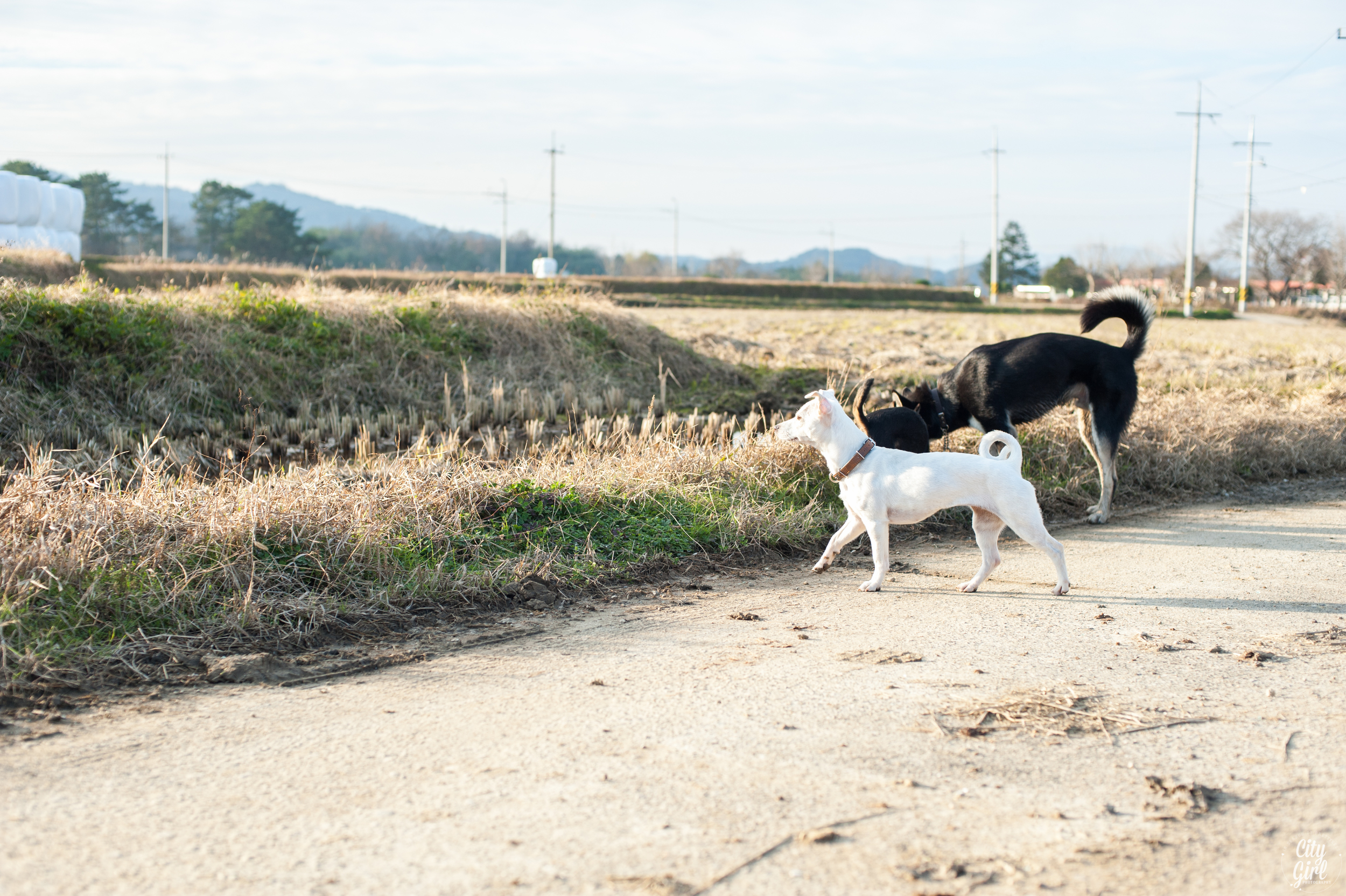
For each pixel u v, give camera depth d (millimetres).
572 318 14781
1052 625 5473
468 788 3301
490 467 8289
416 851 2863
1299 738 3801
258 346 11992
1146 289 10430
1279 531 8258
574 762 3529
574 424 11820
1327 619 5617
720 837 2961
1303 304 91125
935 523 8461
